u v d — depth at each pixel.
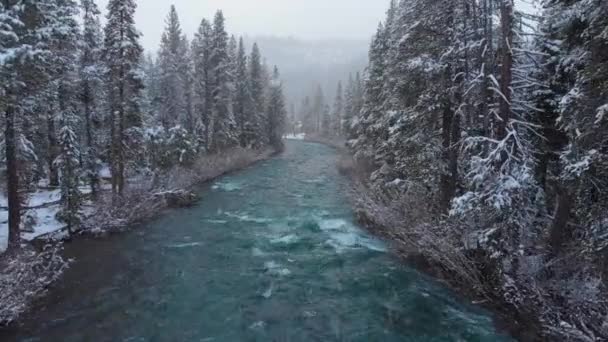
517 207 9.87
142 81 21.36
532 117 11.95
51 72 15.37
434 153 15.31
